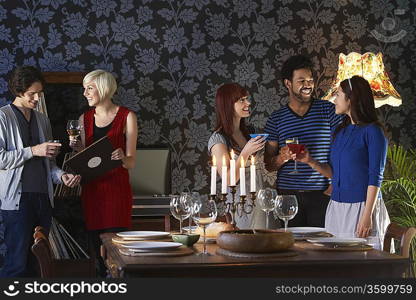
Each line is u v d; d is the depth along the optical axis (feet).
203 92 19.19
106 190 15.47
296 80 15.93
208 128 19.20
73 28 18.61
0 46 18.34
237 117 14.12
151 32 18.97
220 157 13.66
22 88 15.28
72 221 18.26
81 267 16.24
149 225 17.07
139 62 18.90
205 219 9.18
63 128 18.15
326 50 19.67
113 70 18.79
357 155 12.64
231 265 8.05
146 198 17.22
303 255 8.74
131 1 18.88
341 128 13.16
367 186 12.59
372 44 19.93
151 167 18.29
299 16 19.58
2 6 18.37
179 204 10.23
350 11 19.81
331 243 9.41
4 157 14.97
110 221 15.44
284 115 16.22
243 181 10.99
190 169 19.12
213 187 11.08
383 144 12.44
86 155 14.57
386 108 19.99
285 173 16.17
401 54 20.06
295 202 10.15
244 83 19.35
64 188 16.81
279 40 19.48
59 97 18.19
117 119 15.71
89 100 15.62
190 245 10.06
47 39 18.51
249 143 13.12
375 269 8.34
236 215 13.58
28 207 15.30
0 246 18.10
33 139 15.60
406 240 9.55
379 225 12.64
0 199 16.26
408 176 18.54
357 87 12.72
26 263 15.33
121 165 15.39
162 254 8.73
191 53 19.13
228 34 19.29
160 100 18.98
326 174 14.26
